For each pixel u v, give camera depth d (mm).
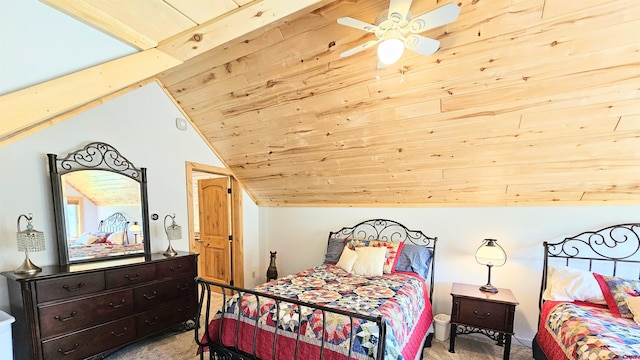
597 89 1878
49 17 831
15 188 2238
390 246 3320
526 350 2758
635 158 2234
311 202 4320
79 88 884
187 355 2596
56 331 2104
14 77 775
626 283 2244
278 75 2486
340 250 3650
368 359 1586
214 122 3436
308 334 1799
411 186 3312
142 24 951
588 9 1551
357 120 2680
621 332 1804
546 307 2508
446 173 2961
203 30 1039
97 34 922
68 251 2467
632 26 1555
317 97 2572
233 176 4309
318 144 3131
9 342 1920
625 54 1670
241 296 2092
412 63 2074
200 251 4875
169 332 3041
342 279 2832
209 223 4734
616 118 2010
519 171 2666
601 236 2656
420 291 2721
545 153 2420
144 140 3139
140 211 3025
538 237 2898
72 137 2562
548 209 2861
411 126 2566
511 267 3000
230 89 2848
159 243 3270
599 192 2613
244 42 2262
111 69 951
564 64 1806
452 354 2670
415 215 3529
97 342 2328
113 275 2445
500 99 2121
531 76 1921
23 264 2111
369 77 2270
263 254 4816
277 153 3506
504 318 2498
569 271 2543
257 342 1939
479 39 1828
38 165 2359
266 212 4758
